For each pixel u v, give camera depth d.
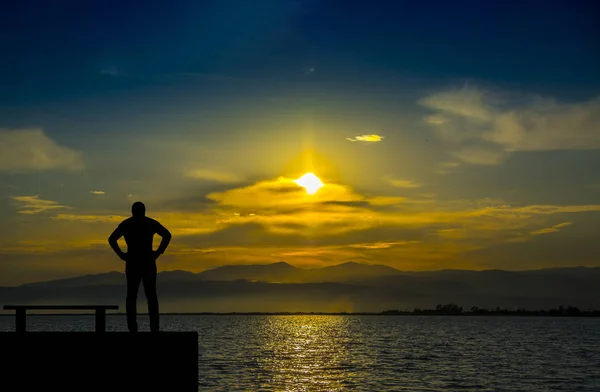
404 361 69.94
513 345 103.00
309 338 124.44
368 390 45.53
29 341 15.62
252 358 72.44
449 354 81.25
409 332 163.62
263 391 44.38
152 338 15.73
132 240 16.70
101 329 16.11
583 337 134.38
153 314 16.67
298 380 50.97
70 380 15.58
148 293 16.66
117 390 15.57
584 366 64.19
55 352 15.64
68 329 147.75
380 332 163.12
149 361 15.69
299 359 71.50
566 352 85.56
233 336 131.88
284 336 133.12
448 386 48.16
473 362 69.00
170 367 15.73
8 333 15.69
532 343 109.31
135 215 16.89
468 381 51.19
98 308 16.16
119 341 15.68
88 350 15.65
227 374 54.81
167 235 16.94
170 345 15.77
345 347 95.38
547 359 73.31
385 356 77.38
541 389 46.59
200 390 44.94
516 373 57.38
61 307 16.03
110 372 15.62
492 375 55.53
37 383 15.57
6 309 15.86
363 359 72.38
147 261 16.66
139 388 15.62
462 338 129.12
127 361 15.65
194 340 15.89
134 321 16.52
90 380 15.58
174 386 15.71
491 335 145.75
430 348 94.00
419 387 47.50
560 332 166.38
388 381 50.88
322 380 51.25
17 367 15.60
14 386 15.55
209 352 81.69
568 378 53.53
